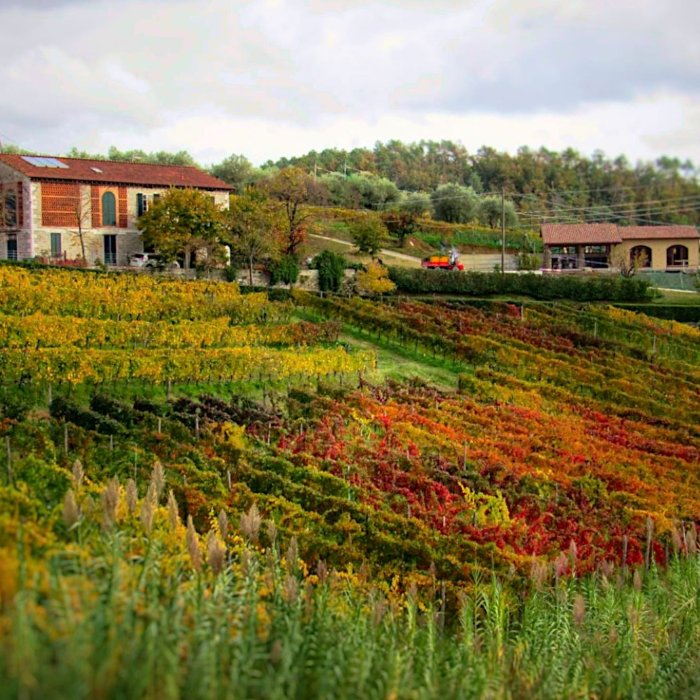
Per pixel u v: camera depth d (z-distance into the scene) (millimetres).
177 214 63344
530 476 31828
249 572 15641
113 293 47688
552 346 54000
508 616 20234
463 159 121688
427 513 27000
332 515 25391
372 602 17656
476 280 68750
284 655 11844
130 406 32844
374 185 115438
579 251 84375
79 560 12961
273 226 68625
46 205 65125
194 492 23750
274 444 31672
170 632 11641
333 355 44188
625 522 29828
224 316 50281
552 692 15367
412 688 12930
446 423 37812
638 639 19672
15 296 43344
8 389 33250
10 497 15070
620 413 44625
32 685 9156
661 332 60688
